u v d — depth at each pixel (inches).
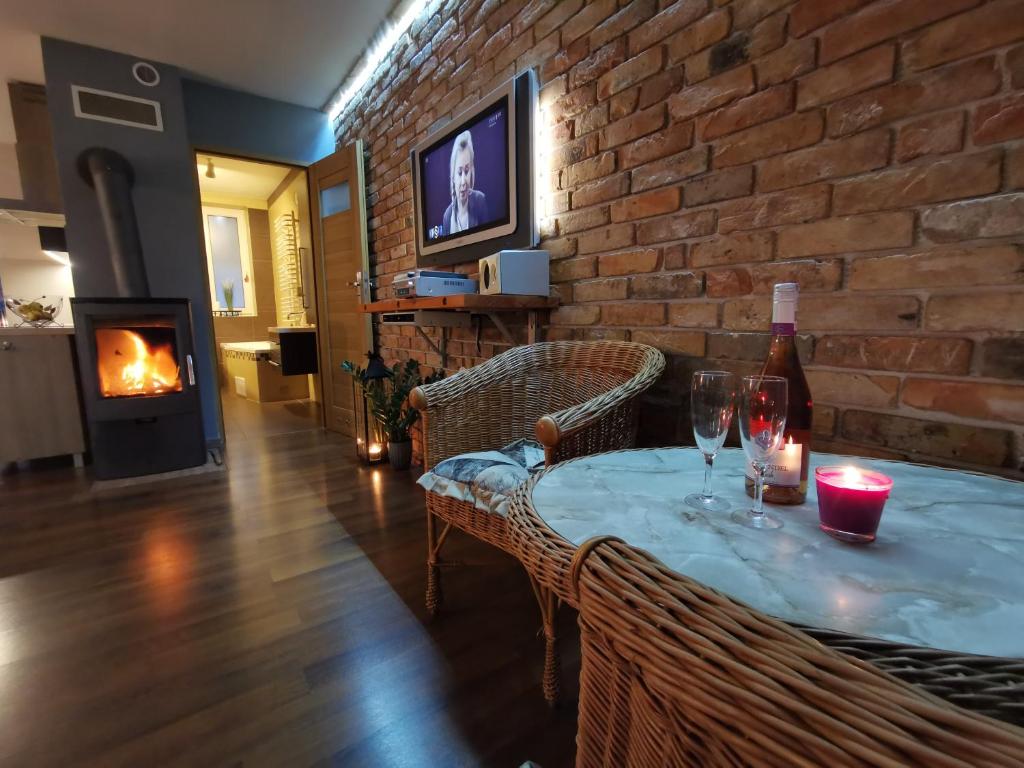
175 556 67.3
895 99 36.7
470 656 47.7
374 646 49.0
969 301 33.9
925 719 10.3
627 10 56.7
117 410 98.4
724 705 12.4
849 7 38.7
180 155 118.0
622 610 15.8
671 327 55.1
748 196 46.7
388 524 77.7
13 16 94.5
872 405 39.4
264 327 235.3
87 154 105.5
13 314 119.1
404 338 117.0
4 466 110.4
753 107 45.6
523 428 62.9
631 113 57.4
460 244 87.6
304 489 93.8
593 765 21.3
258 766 35.9
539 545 22.6
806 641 12.8
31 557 67.2
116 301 97.7
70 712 40.6
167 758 36.5
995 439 33.3
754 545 21.4
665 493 28.3
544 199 71.0
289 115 136.6
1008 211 32.0
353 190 122.0
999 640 14.8
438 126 94.5
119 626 52.0
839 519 21.7
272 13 96.0
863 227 39.0
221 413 127.6
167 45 106.4
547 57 68.4
